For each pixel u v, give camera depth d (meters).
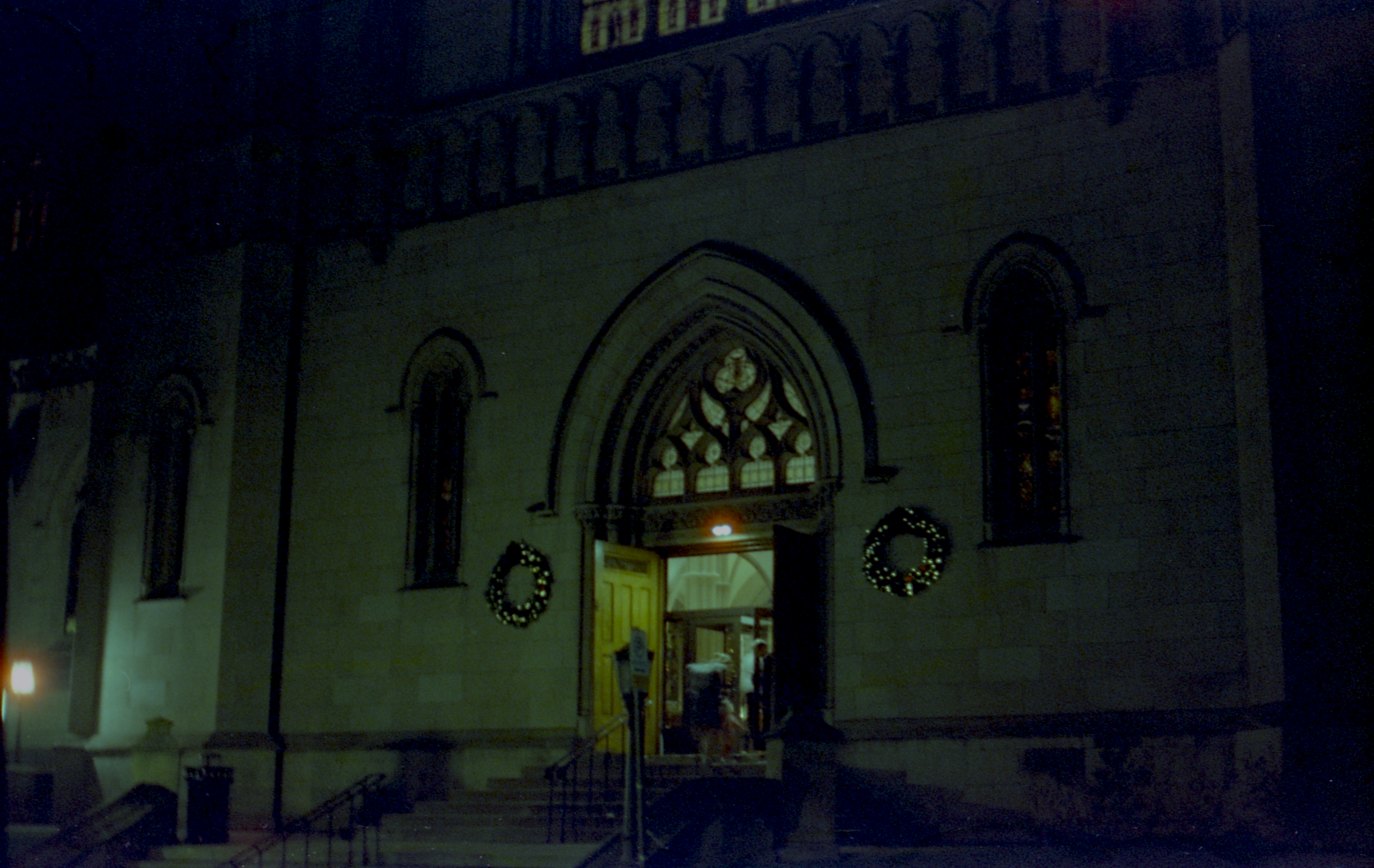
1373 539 17.91
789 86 23.83
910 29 22.95
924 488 21.84
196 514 26.97
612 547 24.62
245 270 27.39
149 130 30.27
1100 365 20.95
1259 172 19.23
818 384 22.81
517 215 25.98
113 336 28.98
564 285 25.34
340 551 26.47
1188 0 21.02
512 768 24.08
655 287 24.39
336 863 21.52
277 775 25.70
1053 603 20.73
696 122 24.55
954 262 22.23
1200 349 20.34
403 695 25.41
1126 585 20.30
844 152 23.31
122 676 27.30
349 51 29.30
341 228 27.52
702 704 23.44
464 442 25.98
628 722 18.33
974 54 22.48
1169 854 17.58
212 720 25.80
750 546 24.67
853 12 23.34
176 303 28.20
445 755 24.64
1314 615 18.02
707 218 24.23
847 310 22.86
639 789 18.12
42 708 31.17
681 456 25.12
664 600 25.58
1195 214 20.69
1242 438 19.62
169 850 23.14
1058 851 18.48
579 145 25.44
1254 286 19.16
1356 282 18.55
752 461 24.47
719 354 24.89
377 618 25.91
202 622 26.39
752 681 25.34
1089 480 20.78
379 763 25.14
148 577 27.58
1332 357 18.52
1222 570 19.73
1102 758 19.84
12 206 32.09
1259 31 19.61
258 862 22.12
